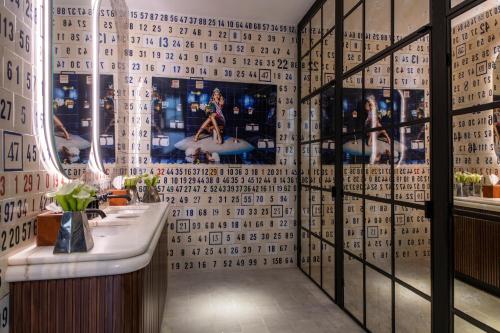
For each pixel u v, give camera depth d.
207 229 4.18
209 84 4.17
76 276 1.31
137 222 2.11
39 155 1.58
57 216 1.49
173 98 4.07
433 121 1.92
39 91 1.58
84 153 2.31
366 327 2.68
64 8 1.89
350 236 2.98
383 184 2.49
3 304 1.25
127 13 3.89
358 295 2.83
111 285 1.35
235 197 4.25
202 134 4.16
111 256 1.35
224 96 4.21
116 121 3.33
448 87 1.81
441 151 1.86
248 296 3.40
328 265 3.44
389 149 2.41
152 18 4.01
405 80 2.21
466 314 1.72
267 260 4.33
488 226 1.65
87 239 1.39
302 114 4.25
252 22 4.29
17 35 1.36
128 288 1.37
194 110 4.13
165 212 2.77
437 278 1.89
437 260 1.89
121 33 3.51
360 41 2.80
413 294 2.13
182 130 4.10
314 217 3.83
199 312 3.03
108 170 3.10
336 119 3.21
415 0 2.10
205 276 3.99
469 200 1.72
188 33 4.11
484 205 1.66
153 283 1.94
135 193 3.26
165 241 3.08
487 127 1.66
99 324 1.34
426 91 2.01
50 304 1.31
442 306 1.84
